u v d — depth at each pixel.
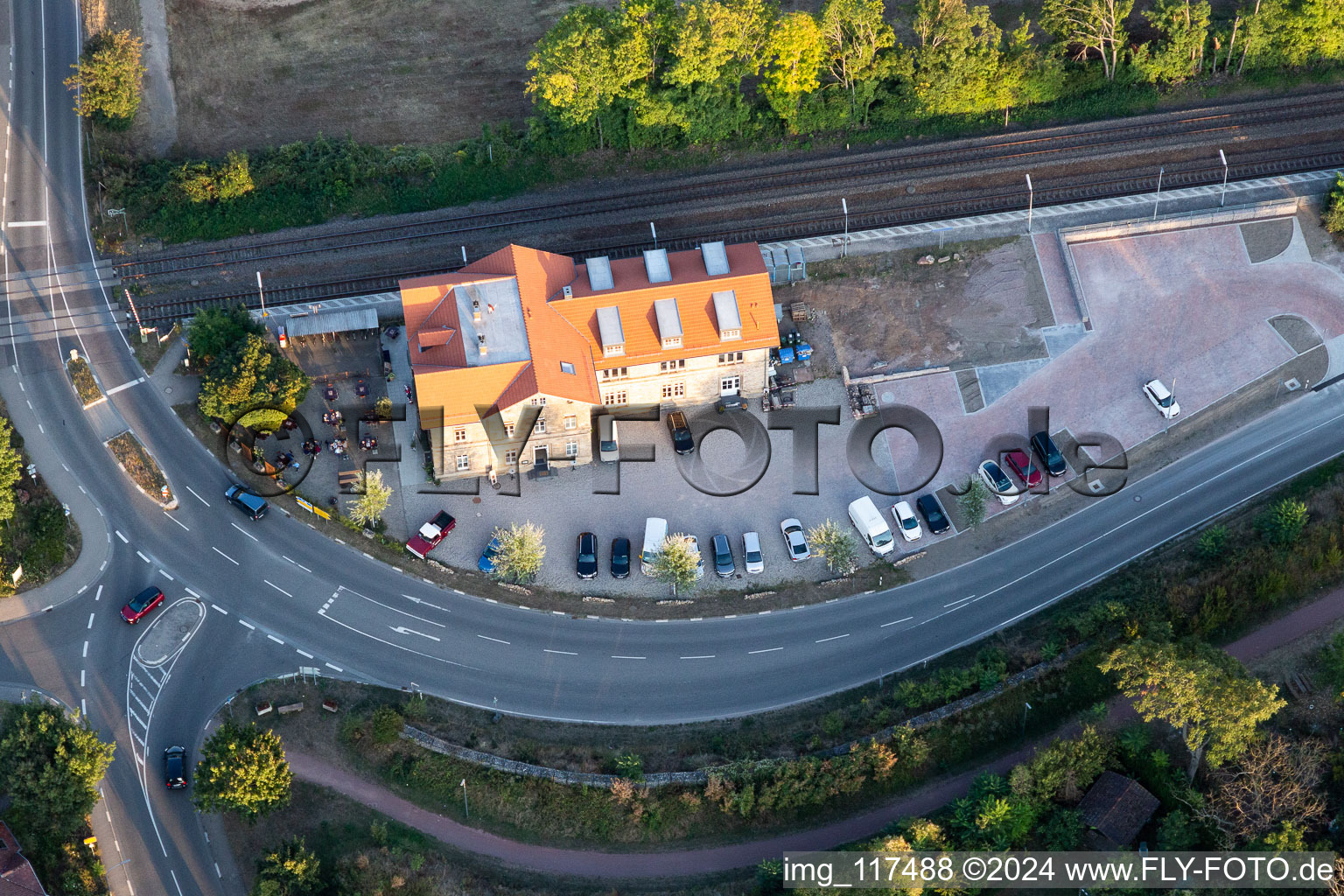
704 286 110.06
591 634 105.44
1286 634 100.06
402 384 115.50
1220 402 114.88
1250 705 86.25
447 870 93.88
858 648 104.75
